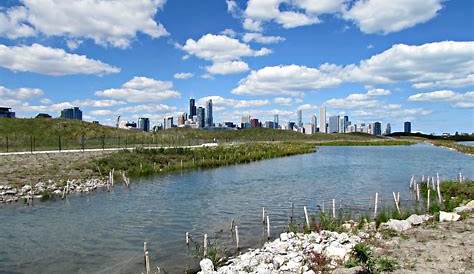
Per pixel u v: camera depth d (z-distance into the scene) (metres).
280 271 16.05
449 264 15.24
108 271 19.28
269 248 20.03
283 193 42.06
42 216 30.69
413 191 42.06
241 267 17.00
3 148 73.69
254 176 57.47
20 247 22.97
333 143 186.75
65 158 55.84
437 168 67.88
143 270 19.31
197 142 119.62
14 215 31.00
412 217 23.56
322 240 20.66
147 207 34.41
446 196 34.44
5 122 108.50
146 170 58.66
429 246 17.77
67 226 27.69
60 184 43.84
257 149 101.12
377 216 27.20
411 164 76.69
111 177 46.69
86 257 21.31
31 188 40.97
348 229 23.70
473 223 21.64
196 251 21.83
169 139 121.00
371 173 61.09
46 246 23.11
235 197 39.56
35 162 51.22
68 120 122.44
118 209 33.47
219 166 72.50
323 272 15.81
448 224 21.88
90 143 93.69
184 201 37.34
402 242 18.81
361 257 16.05
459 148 128.50
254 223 28.61
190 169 66.56
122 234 25.70
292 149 113.62
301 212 32.28
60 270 19.47
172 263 20.17
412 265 15.34
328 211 30.83
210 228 27.22
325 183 49.97
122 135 119.06
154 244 23.50
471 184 37.84
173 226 27.78
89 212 32.25
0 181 41.59
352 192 42.44
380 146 177.00
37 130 108.56
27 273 19.12
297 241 20.86
